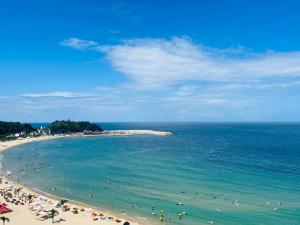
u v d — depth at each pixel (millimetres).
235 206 77500
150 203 80625
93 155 171875
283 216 70375
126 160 151750
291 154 174625
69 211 73250
